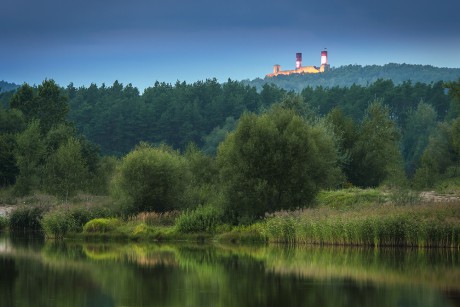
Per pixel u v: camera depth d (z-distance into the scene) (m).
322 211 165.75
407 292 95.38
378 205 172.75
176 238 176.88
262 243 166.62
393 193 189.50
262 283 104.31
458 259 129.75
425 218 151.50
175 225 184.12
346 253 141.12
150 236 177.25
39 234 197.88
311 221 160.75
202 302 88.81
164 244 168.25
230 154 187.38
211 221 181.50
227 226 178.62
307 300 89.75
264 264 126.44
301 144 185.88
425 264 122.88
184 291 97.38
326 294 93.88
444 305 85.62
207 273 114.88
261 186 180.62
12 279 108.19
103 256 140.75
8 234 197.88
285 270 117.81
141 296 93.12
